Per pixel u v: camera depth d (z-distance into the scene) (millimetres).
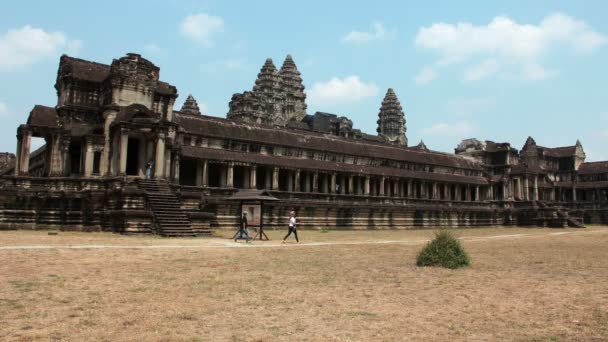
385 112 165250
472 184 98312
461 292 17016
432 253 23984
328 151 78312
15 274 18703
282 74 155625
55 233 38844
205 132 64625
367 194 79812
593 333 11906
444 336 11586
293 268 22578
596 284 18938
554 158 120000
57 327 11844
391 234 61094
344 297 15969
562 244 41562
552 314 13852
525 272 22250
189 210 46375
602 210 107562
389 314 13719
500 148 105188
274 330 11930
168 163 49250
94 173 47656
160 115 51219
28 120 48875
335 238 48719
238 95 126500
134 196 41906
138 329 11789
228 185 63625
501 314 13844
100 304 14359
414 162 91188
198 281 18453
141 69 49500
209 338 11180
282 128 77000
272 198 41469
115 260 23500
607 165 113125
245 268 22266
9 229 43500
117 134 45688
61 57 51344
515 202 101312
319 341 11078
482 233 69875
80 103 49500
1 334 11180
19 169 46688
